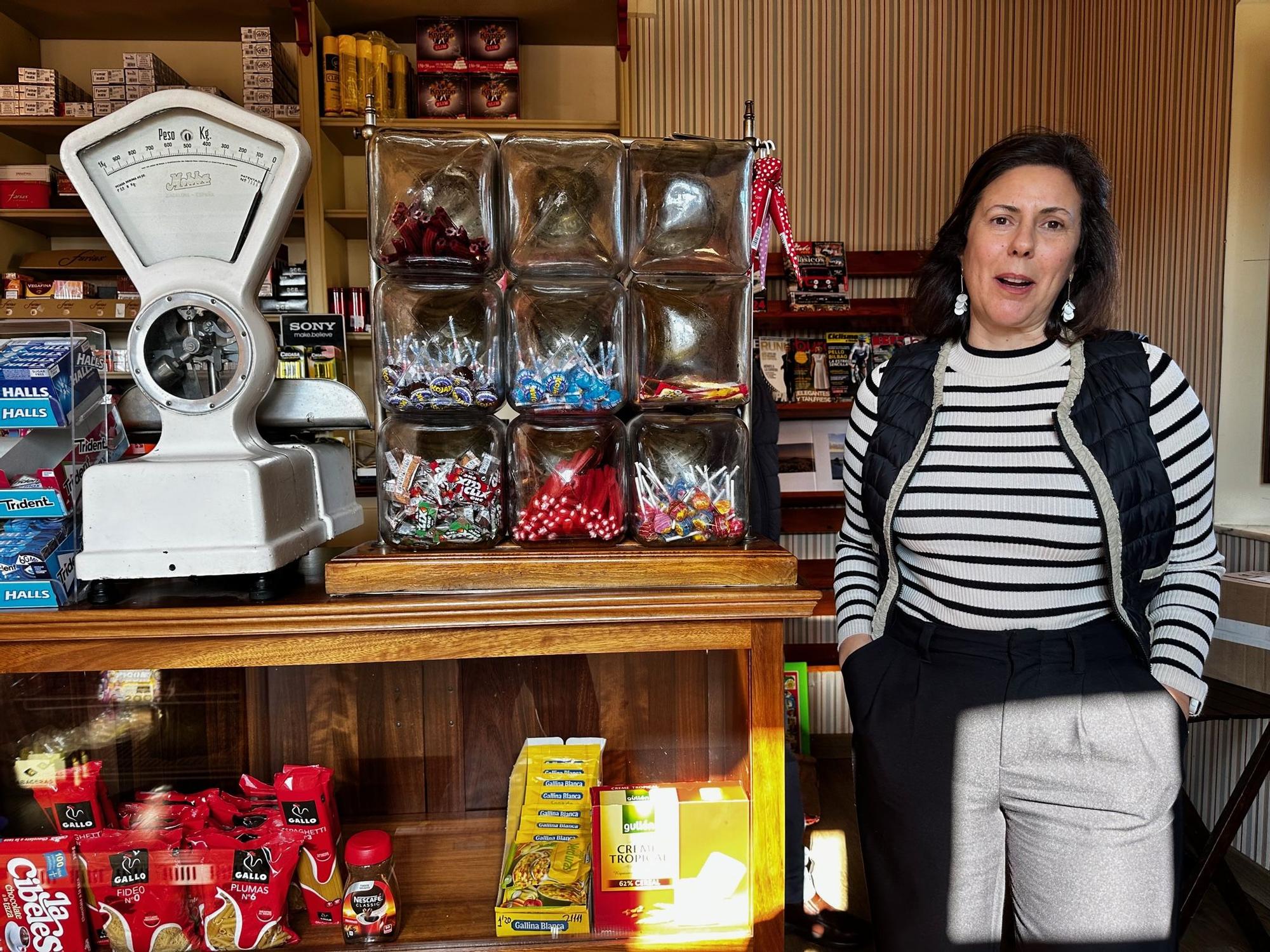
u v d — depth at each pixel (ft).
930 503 3.90
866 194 11.11
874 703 4.00
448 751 4.03
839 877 7.30
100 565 3.31
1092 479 3.63
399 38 10.55
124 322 9.74
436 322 3.50
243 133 3.47
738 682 3.68
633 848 3.61
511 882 3.64
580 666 3.94
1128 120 9.07
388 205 3.50
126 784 3.67
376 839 3.61
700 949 3.59
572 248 3.52
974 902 3.72
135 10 9.85
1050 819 3.60
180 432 3.54
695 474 3.62
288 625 3.31
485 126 9.59
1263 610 6.25
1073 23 10.65
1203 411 3.85
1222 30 7.41
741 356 3.68
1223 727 7.48
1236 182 7.38
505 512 3.70
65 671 3.39
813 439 10.48
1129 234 8.99
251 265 3.54
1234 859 7.30
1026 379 3.93
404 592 3.43
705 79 11.00
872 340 10.34
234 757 3.80
